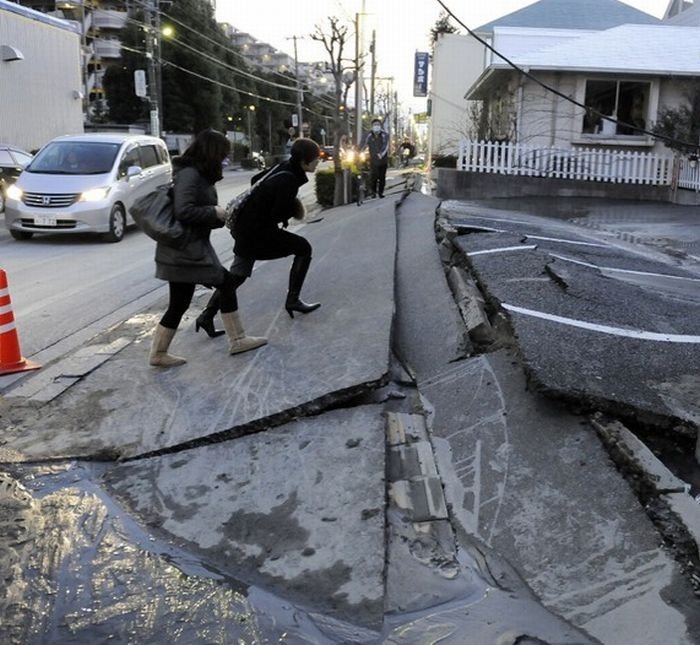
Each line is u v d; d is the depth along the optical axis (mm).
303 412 4535
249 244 5910
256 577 3199
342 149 20922
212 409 4742
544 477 3721
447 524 3561
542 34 25609
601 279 7430
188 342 6285
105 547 3436
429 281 7500
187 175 5074
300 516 3588
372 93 43062
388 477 3904
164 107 56812
